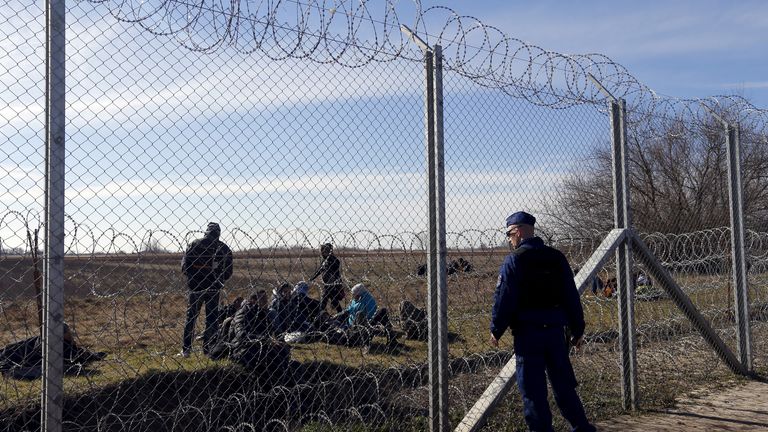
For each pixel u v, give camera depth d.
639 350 6.88
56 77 3.35
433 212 4.75
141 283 3.76
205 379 4.71
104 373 4.49
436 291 4.73
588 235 5.98
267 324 4.68
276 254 4.11
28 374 4.18
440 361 4.70
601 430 5.37
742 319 7.28
